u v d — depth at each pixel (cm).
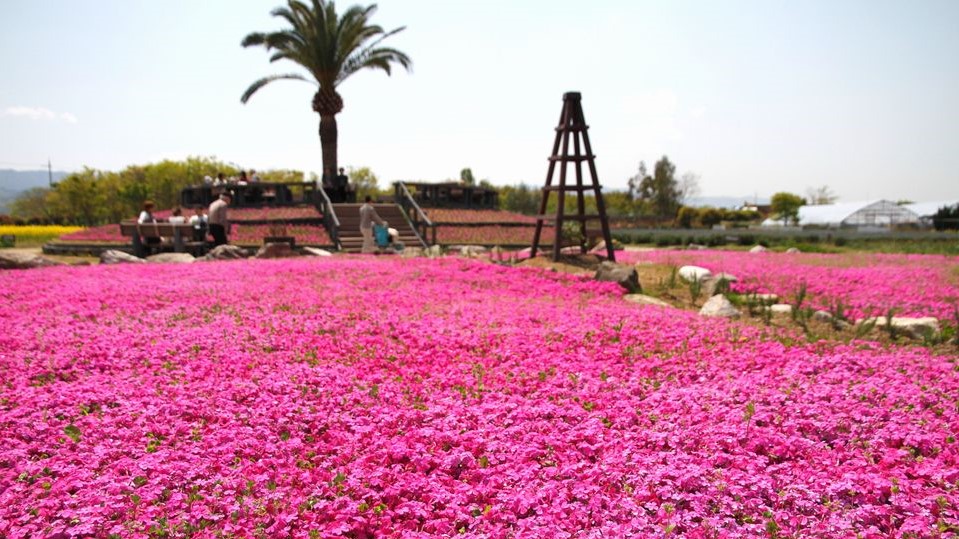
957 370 684
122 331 861
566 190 1644
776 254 2408
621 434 526
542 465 483
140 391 619
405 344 829
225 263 1683
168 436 524
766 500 424
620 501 415
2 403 581
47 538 368
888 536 376
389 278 1372
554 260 1653
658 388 650
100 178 6706
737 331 909
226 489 436
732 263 1933
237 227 2753
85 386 627
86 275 1415
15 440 498
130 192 6219
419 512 406
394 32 3541
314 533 379
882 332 969
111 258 1833
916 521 379
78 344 785
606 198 7369
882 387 617
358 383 655
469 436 522
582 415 571
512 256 1794
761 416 541
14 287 1228
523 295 1264
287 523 393
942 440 490
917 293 1352
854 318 1091
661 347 812
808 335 918
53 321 919
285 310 1020
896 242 3006
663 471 445
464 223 3284
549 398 625
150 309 1023
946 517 391
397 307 1062
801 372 686
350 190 3528
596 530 381
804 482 438
